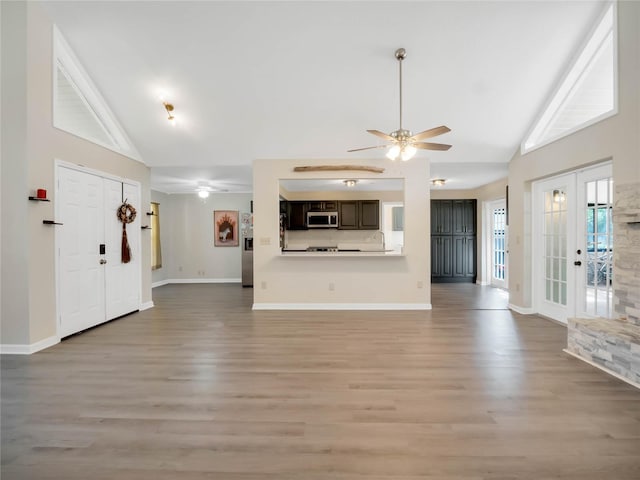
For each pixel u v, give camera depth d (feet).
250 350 11.10
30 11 10.65
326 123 14.87
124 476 5.32
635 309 9.79
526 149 15.33
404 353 10.74
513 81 12.75
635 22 9.57
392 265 17.22
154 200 25.45
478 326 13.89
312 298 17.34
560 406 7.38
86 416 7.06
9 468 5.49
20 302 10.85
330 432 6.48
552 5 10.38
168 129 15.28
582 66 11.89
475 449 5.95
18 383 8.64
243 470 5.46
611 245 11.71
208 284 26.48
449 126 14.84
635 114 9.63
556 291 14.67
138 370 9.47
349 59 11.99
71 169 12.62
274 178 17.13
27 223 10.81
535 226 15.75
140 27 11.19
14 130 10.76
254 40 11.46
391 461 5.66
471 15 10.64
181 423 6.79
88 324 13.58
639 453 5.81
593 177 12.34
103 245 14.43
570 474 5.33
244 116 14.55
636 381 8.38
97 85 13.21
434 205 26.91
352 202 26.45
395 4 10.39
